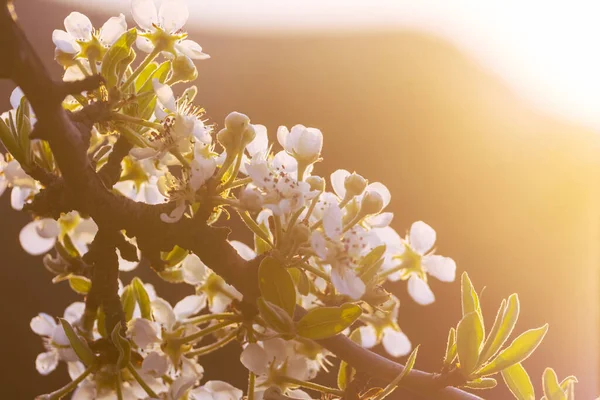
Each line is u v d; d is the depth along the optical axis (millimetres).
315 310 897
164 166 950
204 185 910
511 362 912
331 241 904
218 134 913
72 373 978
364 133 3814
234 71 4219
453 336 921
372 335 984
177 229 911
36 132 882
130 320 950
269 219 918
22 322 2215
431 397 916
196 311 967
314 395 970
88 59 945
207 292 969
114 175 946
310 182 923
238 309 923
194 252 913
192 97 953
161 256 952
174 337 937
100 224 915
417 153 3676
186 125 921
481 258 3004
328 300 943
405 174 3518
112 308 938
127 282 1882
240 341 936
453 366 920
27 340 2191
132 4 949
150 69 947
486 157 3695
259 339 921
